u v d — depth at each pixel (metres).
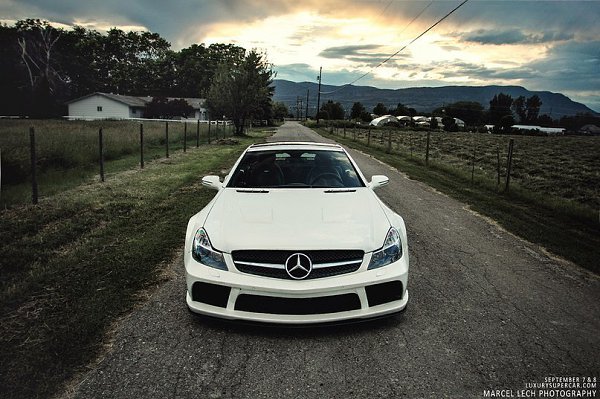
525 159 21.92
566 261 4.96
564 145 36.31
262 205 3.52
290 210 3.41
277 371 2.63
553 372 2.64
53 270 4.20
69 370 2.56
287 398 2.37
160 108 58.12
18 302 3.49
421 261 4.86
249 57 35.25
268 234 3.05
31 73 67.50
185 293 3.78
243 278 2.92
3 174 9.08
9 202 7.24
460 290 4.00
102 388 2.42
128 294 3.71
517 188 10.22
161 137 21.72
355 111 102.81
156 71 96.06
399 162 16.06
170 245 5.11
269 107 66.38
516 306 3.64
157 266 4.43
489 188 10.43
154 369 2.62
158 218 6.46
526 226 6.56
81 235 5.57
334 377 2.57
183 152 17.59
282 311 2.91
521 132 84.62
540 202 8.60
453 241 5.75
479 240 5.82
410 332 3.14
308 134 40.22
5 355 2.68
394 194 9.37
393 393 2.43
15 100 55.19
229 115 35.47
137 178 10.34
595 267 4.70
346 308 2.96
